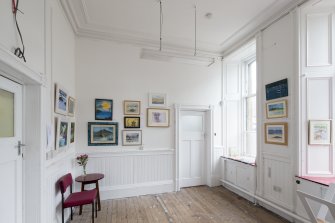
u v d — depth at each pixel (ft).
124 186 12.61
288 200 9.48
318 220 6.11
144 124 13.32
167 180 13.69
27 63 5.54
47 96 7.16
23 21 5.49
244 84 15.46
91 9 10.12
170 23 11.49
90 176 10.69
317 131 8.85
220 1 9.46
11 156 5.63
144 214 10.21
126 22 11.37
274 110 10.39
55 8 8.17
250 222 9.39
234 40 13.65
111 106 12.57
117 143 12.64
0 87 5.10
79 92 12.02
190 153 15.02
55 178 8.09
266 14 10.48
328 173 8.77
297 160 9.06
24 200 6.27
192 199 12.28
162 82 13.85
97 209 10.66
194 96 14.65
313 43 9.07
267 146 10.89
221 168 15.03
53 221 7.82
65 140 9.43
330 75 8.89
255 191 11.61
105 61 12.60
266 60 11.14
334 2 8.63
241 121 15.46
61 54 9.09
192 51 14.82
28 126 6.36
